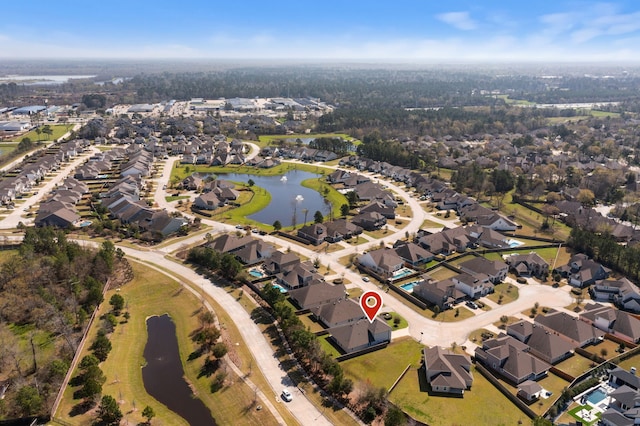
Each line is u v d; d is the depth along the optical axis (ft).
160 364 280.92
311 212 587.68
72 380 257.14
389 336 305.73
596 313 329.31
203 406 245.45
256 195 644.69
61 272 361.10
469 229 505.66
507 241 487.20
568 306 357.41
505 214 575.38
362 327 302.86
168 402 248.32
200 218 541.34
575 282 393.50
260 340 299.17
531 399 251.19
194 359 283.38
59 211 503.61
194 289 365.61
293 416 234.58
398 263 414.41
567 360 291.38
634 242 463.83
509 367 270.67
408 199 640.17
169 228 482.28
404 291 370.12
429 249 453.17
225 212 566.77
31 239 403.95
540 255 454.40
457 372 264.31
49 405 234.38
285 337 302.25
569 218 546.26
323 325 323.37
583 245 455.63
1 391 243.60
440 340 308.60
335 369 251.60
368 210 557.33
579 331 308.81
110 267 376.48
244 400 246.06
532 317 339.77
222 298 352.28
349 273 407.03
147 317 331.77
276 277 389.60
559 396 252.21
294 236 482.28
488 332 317.42
